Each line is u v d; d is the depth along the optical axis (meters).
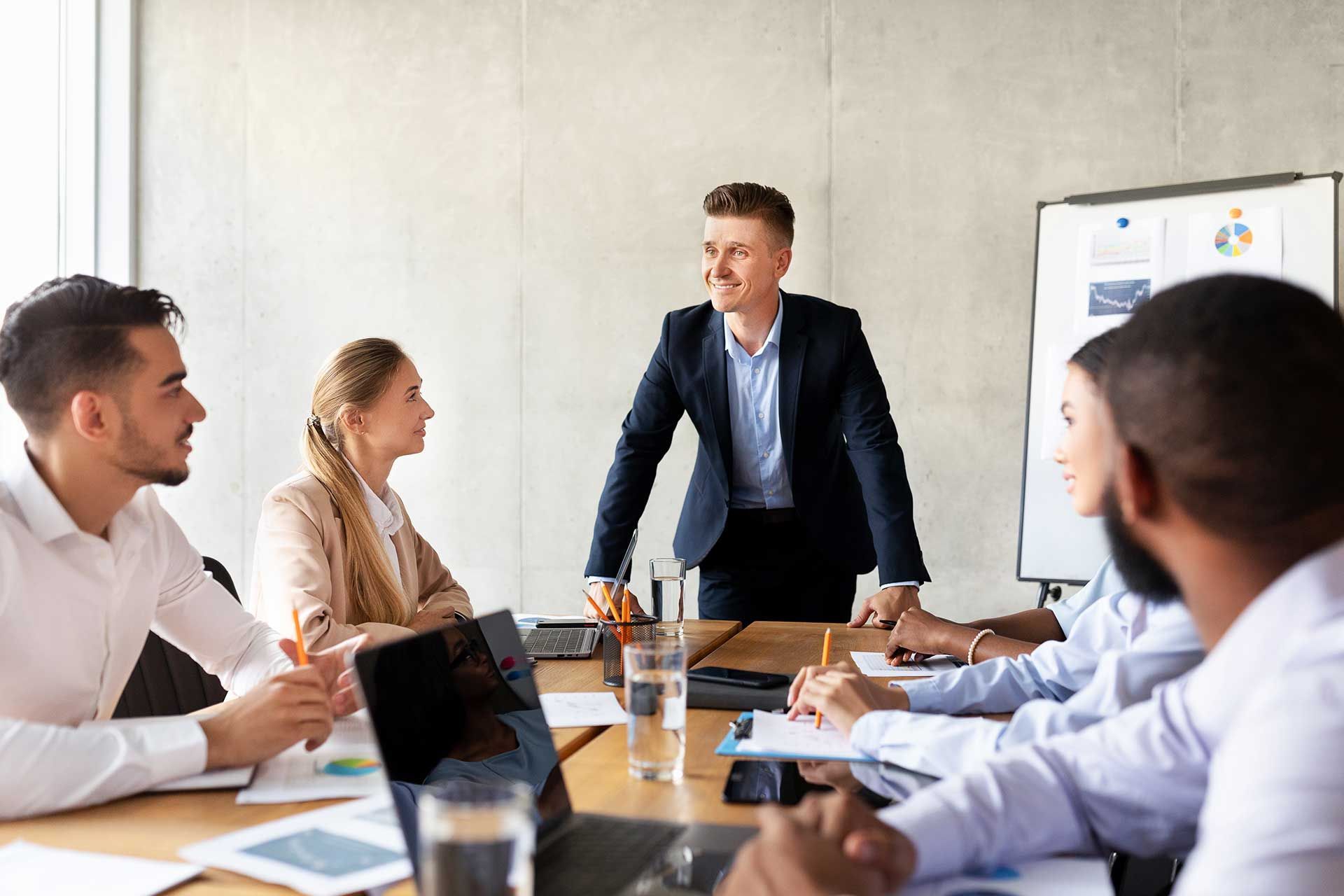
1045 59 4.07
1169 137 3.96
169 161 4.72
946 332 4.14
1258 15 3.90
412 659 1.06
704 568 2.95
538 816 1.02
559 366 4.43
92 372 1.35
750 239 2.62
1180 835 0.94
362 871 0.92
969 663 1.84
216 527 4.68
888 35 4.19
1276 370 0.72
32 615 1.39
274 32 4.66
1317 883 0.56
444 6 4.54
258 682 1.65
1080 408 1.17
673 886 0.88
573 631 2.21
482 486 4.49
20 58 4.24
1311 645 0.66
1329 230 3.51
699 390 2.81
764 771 1.22
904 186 4.18
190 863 0.94
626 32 4.39
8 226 4.18
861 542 2.90
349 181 4.60
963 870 0.90
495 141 4.49
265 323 4.65
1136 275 3.74
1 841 1.01
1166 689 0.97
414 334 4.54
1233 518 0.74
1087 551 3.74
